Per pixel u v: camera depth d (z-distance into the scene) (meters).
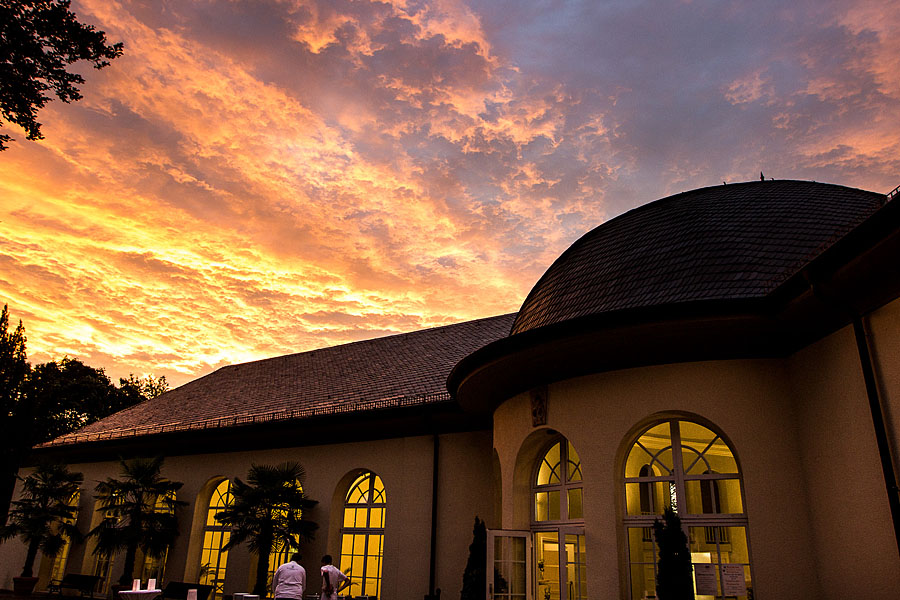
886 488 8.48
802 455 10.30
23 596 21.95
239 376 29.11
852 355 9.32
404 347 24.78
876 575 8.60
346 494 19.19
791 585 9.72
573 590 12.38
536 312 13.72
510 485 13.63
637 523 11.30
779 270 10.82
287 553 18.91
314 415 19.42
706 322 10.50
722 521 10.68
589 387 12.23
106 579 22.88
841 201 12.36
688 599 9.71
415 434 18.05
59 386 41.28
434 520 16.75
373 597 17.33
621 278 12.40
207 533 21.66
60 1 9.25
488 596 12.14
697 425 11.45
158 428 24.36
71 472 26.00
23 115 9.56
